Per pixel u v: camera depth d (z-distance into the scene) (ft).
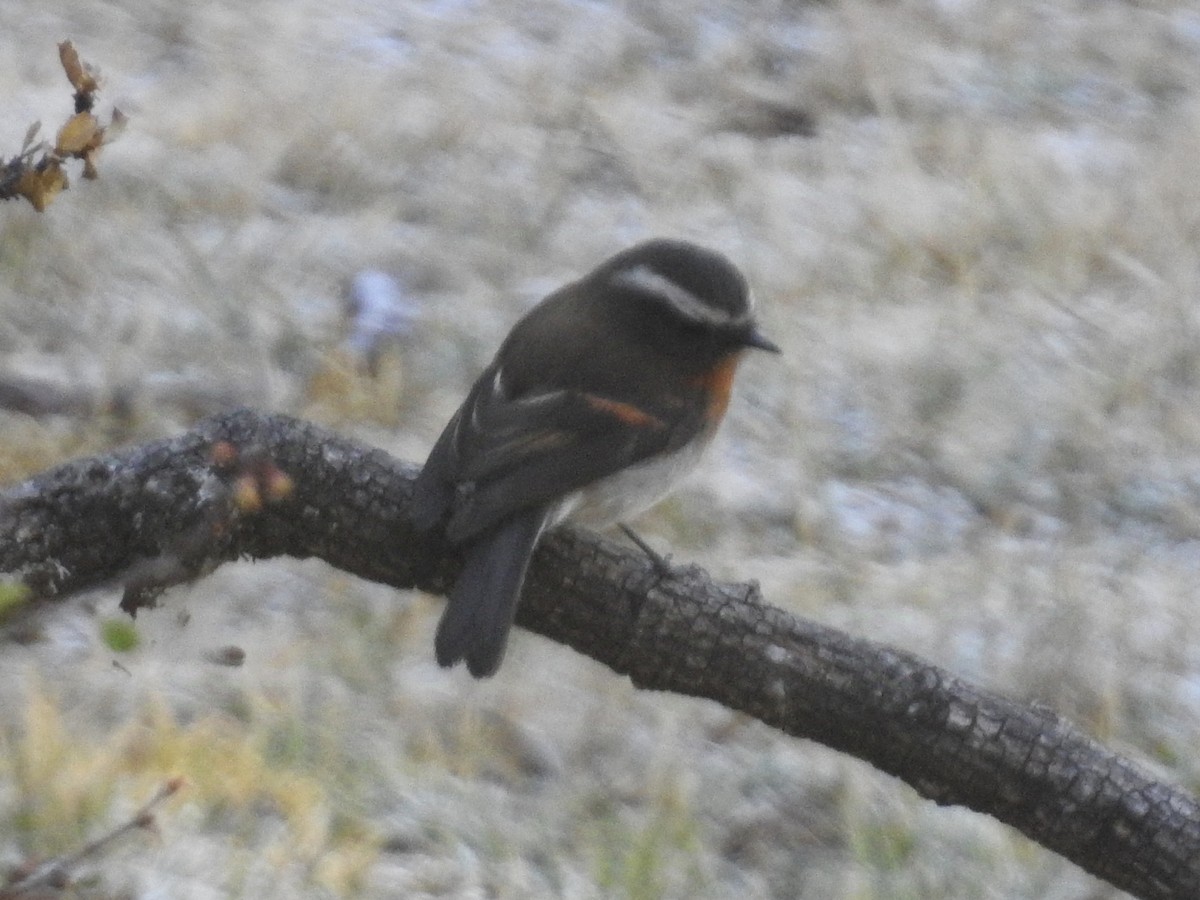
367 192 53.16
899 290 51.26
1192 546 43.55
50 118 54.08
